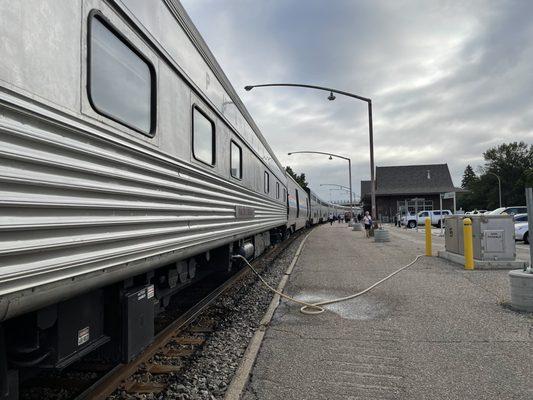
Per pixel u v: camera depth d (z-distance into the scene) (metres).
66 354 3.26
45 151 2.69
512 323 6.23
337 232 32.81
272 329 6.18
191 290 9.55
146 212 4.12
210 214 6.38
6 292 2.34
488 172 92.50
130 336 3.91
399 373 4.52
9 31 2.40
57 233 2.78
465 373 4.48
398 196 74.19
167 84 4.74
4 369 2.84
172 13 4.88
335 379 4.40
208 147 6.39
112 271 3.47
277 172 15.72
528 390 4.07
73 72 2.99
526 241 20.73
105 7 3.43
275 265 13.20
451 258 12.62
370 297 8.11
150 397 4.10
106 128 3.42
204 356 5.20
